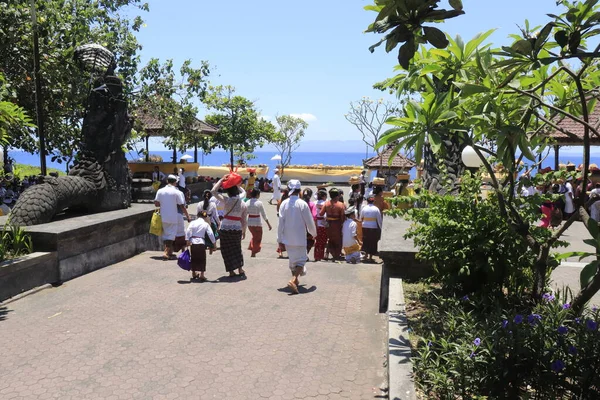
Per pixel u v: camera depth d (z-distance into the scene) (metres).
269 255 12.56
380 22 3.27
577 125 17.78
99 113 10.80
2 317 6.48
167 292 7.71
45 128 15.41
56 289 7.82
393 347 4.41
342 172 39.50
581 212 4.35
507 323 3.71
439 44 3.21
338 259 11.50
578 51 3.83
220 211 11.99
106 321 6.36
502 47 3.79
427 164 9.72
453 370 3.57
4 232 7.95
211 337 5.82
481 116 4.03
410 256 6.77
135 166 27.06
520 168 5.60
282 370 4.96
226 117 34.53
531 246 4.82
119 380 4.74
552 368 3.30
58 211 9.51
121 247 10.09
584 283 3.47
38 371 4.92
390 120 4.04
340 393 4.50
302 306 7.03
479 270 5.65
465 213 5.69
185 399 4.39
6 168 19.27
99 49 11.30
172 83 19.83
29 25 12.77
